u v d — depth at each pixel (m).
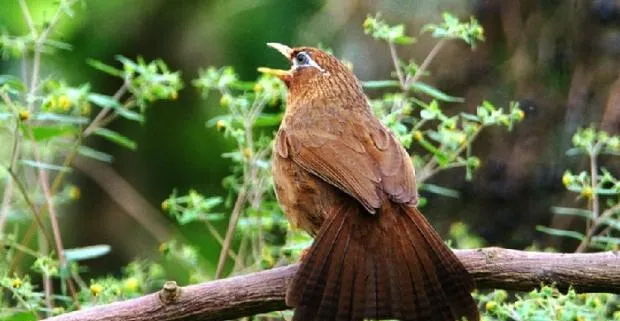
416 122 12.46
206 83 11.32
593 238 10.66
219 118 11.38
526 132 14.41
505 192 14.36
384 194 8.61
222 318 8.56
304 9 15.91
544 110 14.44
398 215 8.48
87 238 16.95
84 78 16.17
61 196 13.62
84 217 16.95
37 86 11.59
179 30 16.45
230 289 8.52
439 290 8.23
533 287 8.69
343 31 15.55
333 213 8.52
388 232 8.38
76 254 10.81
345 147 9.32
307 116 9.87
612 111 14.16
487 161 14.45
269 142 11.35
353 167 9.03
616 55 14.25
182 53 16.41
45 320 8.44
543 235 14.25
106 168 16.80
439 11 15.06
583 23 14.38
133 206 16.73
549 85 14.52
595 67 14.33
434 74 14.89
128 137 16.98
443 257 8.30
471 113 14.74
